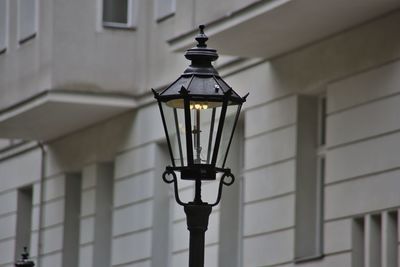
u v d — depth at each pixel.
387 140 27.38
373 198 27.67
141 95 36.75
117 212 37.91
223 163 19.34
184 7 31.39
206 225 19.20
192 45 31.11
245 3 28.55
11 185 45.25
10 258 45.25
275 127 31.00
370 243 27.78
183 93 18.95
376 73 27.77
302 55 30.20
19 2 39.69
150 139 36.34
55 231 41.75
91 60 36.88
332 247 28.80
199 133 19.11
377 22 27.78
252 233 31.61
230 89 19.05
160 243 36.09
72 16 36.94
